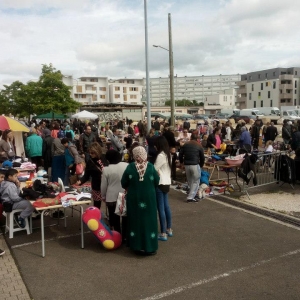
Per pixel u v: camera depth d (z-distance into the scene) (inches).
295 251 207.0
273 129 657.0
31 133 454.6
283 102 3868.1
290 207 300.7
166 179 225.3
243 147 494.3
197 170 317.1
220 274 177.8
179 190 369.4
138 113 1847.9
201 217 275.7
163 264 190.2
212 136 490.6
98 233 205.2
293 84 3846.0
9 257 201.3
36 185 243.0
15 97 1728.6
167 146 228.5
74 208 299.3
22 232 245.3
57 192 236.4
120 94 4687.5
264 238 228.7
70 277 175.9
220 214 283.1
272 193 351.3
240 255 201.6
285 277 174.2
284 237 230.2
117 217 219.8
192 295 157.5
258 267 185.6
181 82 7701.8
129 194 199.5
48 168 468.4
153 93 7736.2
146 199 196.9
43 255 200.7
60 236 237.0
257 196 339.6
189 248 213.0
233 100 5689.0
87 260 196.4
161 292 160.2
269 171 385.7
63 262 193.9
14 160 375.9
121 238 214.5
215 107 4970.5
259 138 700.0
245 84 4335.6
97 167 234.2
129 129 818.2
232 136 754.8
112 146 480.7
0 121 419.5
